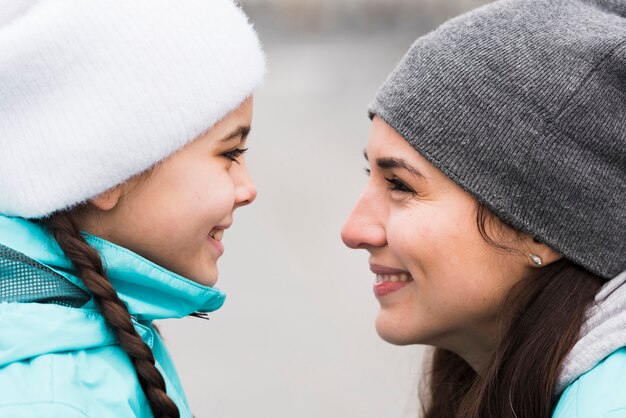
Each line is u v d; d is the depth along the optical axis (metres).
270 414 5.03
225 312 6.27
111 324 1.94
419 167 2.34
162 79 2.02
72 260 1.94
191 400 5.15
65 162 1.97
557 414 2.06
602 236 2.24
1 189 2.00
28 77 1.98
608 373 2.02
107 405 1.89
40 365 1.85
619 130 2.22
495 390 2.25
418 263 2.37
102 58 1.99
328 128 10.25
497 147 2.24
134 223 2.07
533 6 2.36
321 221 7.85
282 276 6.82
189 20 2.07
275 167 9.15
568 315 2.21
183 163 2.08
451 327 2.43
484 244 2.31
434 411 2.76
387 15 14.85
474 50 2.30
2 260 1.93
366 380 5.36
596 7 2.44
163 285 2.08
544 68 2.24
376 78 11.74
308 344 5.81
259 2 16.64
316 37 13.98
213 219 2.13
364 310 6.27
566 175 2.22
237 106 2.15
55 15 1.99
